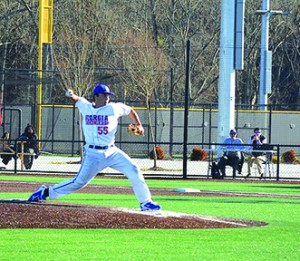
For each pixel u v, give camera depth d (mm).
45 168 80188
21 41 137625
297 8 151500
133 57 109812
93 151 37156
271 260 27094
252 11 149375
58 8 126188
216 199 50688
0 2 134000
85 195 50906
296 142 111375
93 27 122938
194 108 116500
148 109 97125
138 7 141250
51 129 106125
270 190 60719
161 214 36906
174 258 26906
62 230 32250
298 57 155750
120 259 26500
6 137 85062
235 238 31844
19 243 29094
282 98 158125
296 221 39094
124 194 52406
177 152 110000
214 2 143500
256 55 153250
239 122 108875
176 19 142125
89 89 105875
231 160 72688
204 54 142000
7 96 123375
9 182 61125
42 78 97750
